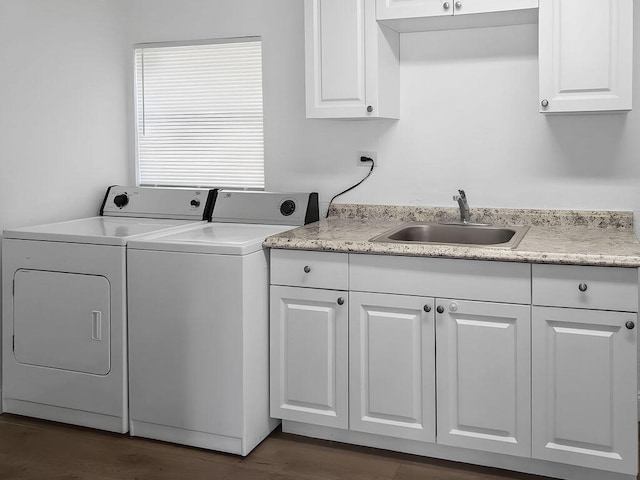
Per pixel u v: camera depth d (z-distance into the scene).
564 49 2.76
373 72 3.09
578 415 2.48
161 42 3.88
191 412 2.91
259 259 2.89
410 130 3.38
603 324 2.41
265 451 2.89
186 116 3.88
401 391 2.74
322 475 2.68
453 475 2.66
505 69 3.18
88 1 3.68
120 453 2.89
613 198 3.07
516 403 2.57
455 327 2.64
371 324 2.76
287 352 2.93
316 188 3.60
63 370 3.14
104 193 3.86
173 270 2.87
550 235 2.89
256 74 3.70
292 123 3.61
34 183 3.40
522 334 2.53
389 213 3.44
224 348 2.82
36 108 3.39
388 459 2.80
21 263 3.17
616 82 2.71
